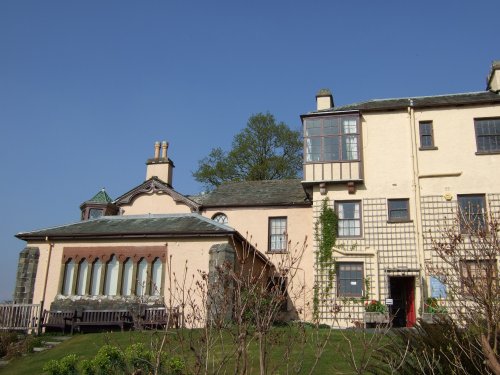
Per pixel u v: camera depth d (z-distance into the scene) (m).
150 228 19.52
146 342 12.37
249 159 41.44
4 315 17.47
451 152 21.86
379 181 22.17
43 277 19.27
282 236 24.95
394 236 21.33
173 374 8.16
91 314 17.61
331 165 22.64
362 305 20.69
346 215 22.23
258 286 7.81
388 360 7.27
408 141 22.39
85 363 8.56
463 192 21.25
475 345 6.46
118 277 18.70
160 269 18.55
